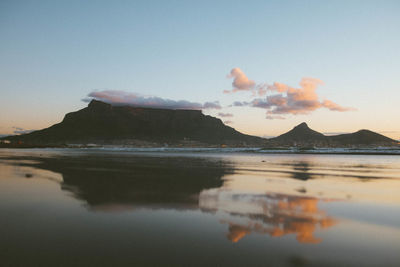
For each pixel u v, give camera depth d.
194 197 13.85
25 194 14.12
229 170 29.97
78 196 13.69
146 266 5.93
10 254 6.47
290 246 7.28
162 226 8.84
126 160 46.75
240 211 11.04
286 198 13.99
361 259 6.55
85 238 7.62
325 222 9.67
